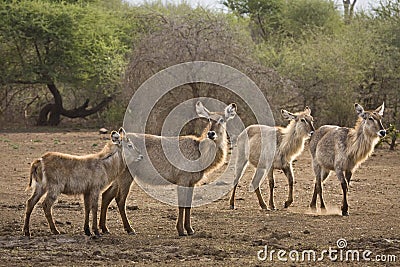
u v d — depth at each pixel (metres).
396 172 41.03
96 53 83.56
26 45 84.12
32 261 19.48
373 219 26.36
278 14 100.38
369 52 67.50
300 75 67.06
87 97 94.19
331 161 29.08
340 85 65.75
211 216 27.14
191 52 57.53
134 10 91.00
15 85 87.69
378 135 28.06
